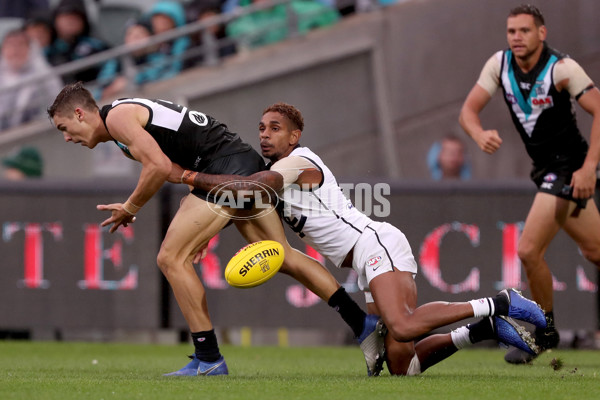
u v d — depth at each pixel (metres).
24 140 35.38
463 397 14.05
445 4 35.09
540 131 20.55
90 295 29.59
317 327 29.22
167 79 35.53
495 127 35.19
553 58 20.00
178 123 17.12
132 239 29.48
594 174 19.39
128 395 14.18
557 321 28.56
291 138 17.64
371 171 35.22
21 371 19.84
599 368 21.08
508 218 28.64
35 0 44.19
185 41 38.03
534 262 20.58
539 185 20.91
